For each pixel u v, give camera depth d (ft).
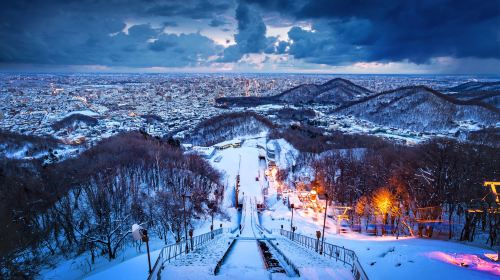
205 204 290.76
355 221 245.04
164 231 191.31
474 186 204.13
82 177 263.08
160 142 499.51
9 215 176.45
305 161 446.19
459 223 207.31
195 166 361.10
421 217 212.84
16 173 281.95
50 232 198.70
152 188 293.02
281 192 343.46
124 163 318.65
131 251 169.27
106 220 174.70
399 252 120.16
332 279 83.20
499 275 92.73
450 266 100.27
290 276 86.74
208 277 81.71
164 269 88.48
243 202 323.37
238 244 156.46
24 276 126.62
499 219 166.50
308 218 267.39
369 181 292.20
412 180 250.98
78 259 169.17
